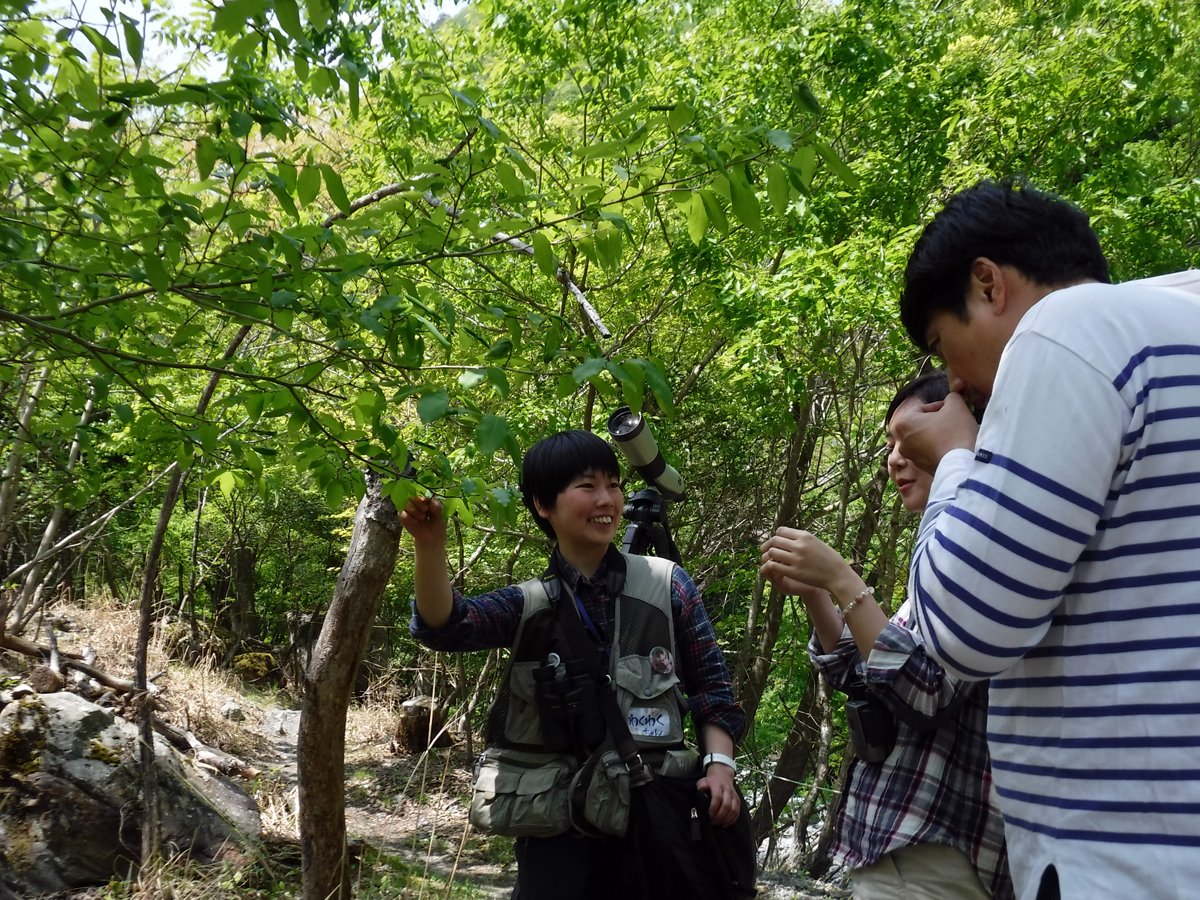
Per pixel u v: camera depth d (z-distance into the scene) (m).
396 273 1.85
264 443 2.47
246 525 14.15
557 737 1.90
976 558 0.94
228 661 12.25
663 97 6.67
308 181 1.73
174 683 8.03
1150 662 0.89
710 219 1.71
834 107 7.00
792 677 10.62
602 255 1.83
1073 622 0.95
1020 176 1.21
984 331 1.15
